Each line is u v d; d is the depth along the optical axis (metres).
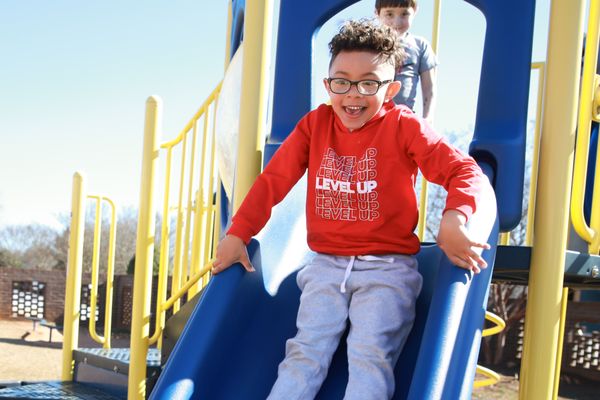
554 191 1.82
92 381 3.84
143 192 3.04
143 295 3.01
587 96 2.20
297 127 1.83
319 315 1.62
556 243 1.81
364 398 1.47
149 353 3.87
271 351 1.71
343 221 1.68
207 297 1.68
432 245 2.00
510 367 10.09
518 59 1.98
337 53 1.64
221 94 3.29
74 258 4.15
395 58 1.66
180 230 3.78
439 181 1.57
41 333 14.76
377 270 1.61
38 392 3.61
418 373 1.36
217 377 1.58
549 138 1.84
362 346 1.53
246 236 1.74
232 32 3.72
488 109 1.99
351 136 1.69
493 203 1.63
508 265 1.87
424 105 2.46
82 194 4.24
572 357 9.78
